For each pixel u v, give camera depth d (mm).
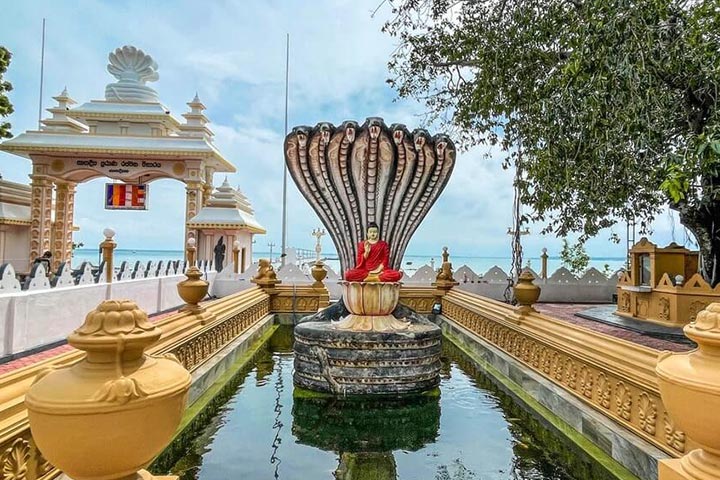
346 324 5477
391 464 3535
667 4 4676
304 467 3475
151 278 11172
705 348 1742
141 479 1665
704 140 4281
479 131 10180
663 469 1854
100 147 18109
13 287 6723
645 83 5012
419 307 10352
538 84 7352
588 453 3350
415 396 5203
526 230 10617
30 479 2121
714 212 7496
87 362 1601
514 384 5230
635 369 3070
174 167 19141
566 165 5988
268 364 6785
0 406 2012
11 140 17812
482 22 8602
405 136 6043
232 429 4258
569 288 13430
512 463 3561
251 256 22797
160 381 1596
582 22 5398
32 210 18500
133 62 20938
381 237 6289
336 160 6105
